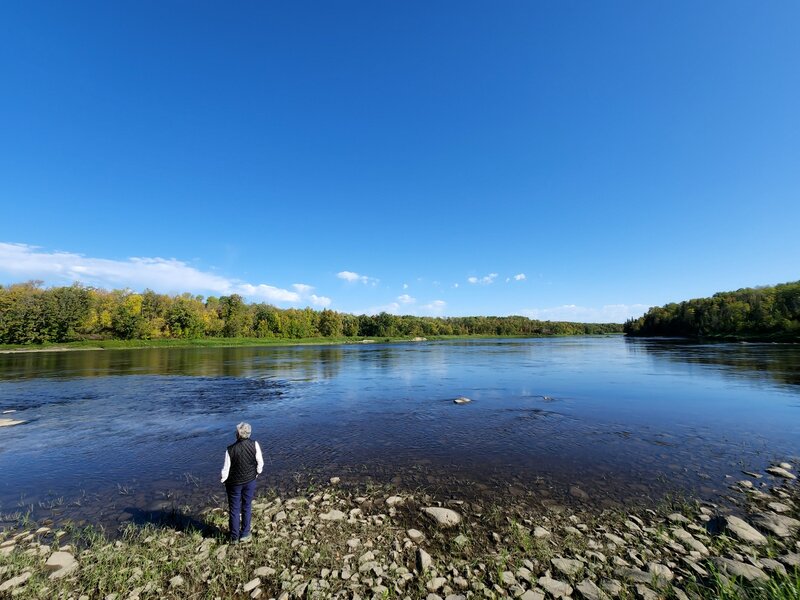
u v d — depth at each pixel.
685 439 13.52
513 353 66.75
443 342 133.25
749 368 35.50
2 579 6.04
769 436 13.72
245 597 5.57
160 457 12.52
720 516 7.65
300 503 8.87
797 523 7.35
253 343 114.62
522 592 5.53
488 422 16.72
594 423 16.22
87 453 12.97
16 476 10.84
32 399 23.62
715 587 5.42
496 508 8.40
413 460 11.87
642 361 46.41
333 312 150.38
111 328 101.31
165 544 7.07
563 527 7.46
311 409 20.20
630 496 8.88
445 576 5.96
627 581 5.68
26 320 86.62
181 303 115.56
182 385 29.45
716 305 121.94
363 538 7.19
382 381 31.34
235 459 7.20
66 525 7.92
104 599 5.54
